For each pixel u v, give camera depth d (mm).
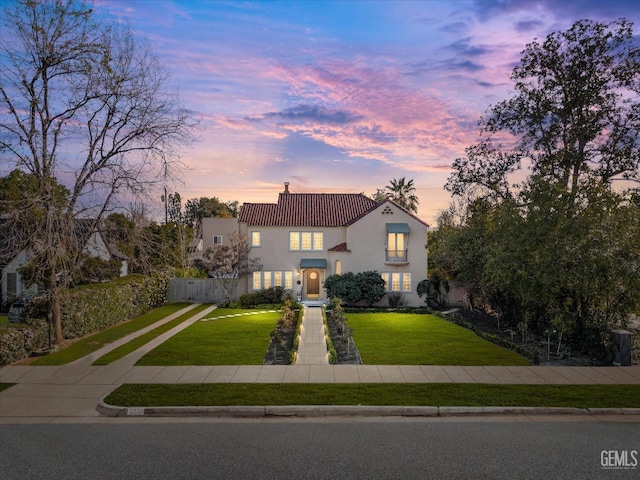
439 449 9180
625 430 10477
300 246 34812
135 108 18984
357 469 8234
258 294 32750
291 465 8414
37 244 17672
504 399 12406
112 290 24719
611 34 26547
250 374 14789
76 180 18516
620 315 18234
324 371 15109
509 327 24047
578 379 14391
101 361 16562
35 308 19484
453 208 37031
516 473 8070
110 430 10477
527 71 29203
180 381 14086
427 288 33344
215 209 84562
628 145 27391
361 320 26016
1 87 16719
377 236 34062
